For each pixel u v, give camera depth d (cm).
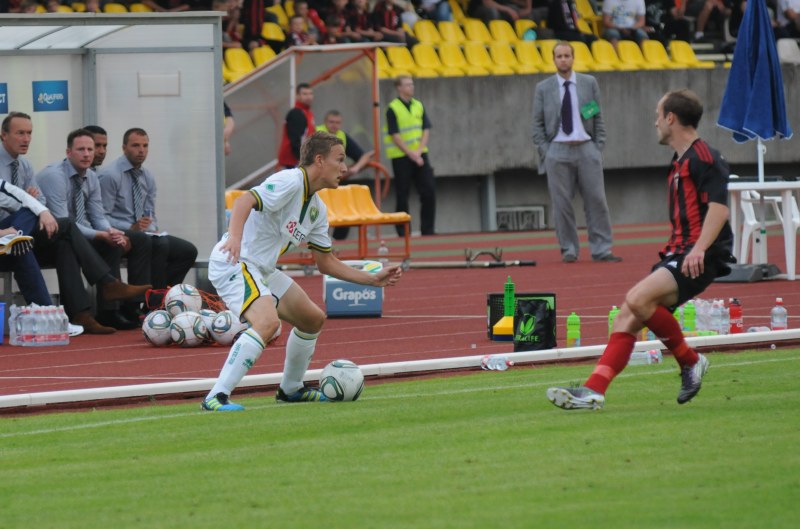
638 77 7656
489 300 3250
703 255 2105
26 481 1788
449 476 1730
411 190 7325
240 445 1977
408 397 2398
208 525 1524
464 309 3903
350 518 1534
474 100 7350
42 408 2422
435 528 1481
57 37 3878
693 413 2109
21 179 3544
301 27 6944
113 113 3994
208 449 1956
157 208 3994
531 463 1788
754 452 1811
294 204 2291
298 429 2088
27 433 2158
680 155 2162
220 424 2158
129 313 3622
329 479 1733
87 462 1898
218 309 3559
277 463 1841
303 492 1666
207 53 3991
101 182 3753
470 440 1952
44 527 1544
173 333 3231
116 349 3231
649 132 7688
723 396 2275
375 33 7312
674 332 2147
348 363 2398
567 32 8000
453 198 7512
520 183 7650
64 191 3594
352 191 5141
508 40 7938
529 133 7469
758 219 4669
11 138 3512
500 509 1556
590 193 5162
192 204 4006
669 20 8338
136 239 3650
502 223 7612
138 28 3972
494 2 8044
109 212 3759
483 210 7556
